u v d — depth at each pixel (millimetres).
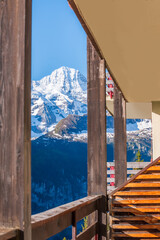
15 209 1640
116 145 8008
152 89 7457
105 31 4098
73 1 3342
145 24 3902
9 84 1703
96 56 4430
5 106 1698
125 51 4828
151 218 3797
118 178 7898
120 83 6938
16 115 1683
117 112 7965
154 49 4773
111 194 3889
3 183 1666
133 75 6227
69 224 2766
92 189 4086
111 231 3826
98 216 3984
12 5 1729
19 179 1649
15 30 1719
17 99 1688
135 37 4305
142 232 3783
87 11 3557
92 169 4141
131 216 3824
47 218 2107
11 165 1665
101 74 4344
